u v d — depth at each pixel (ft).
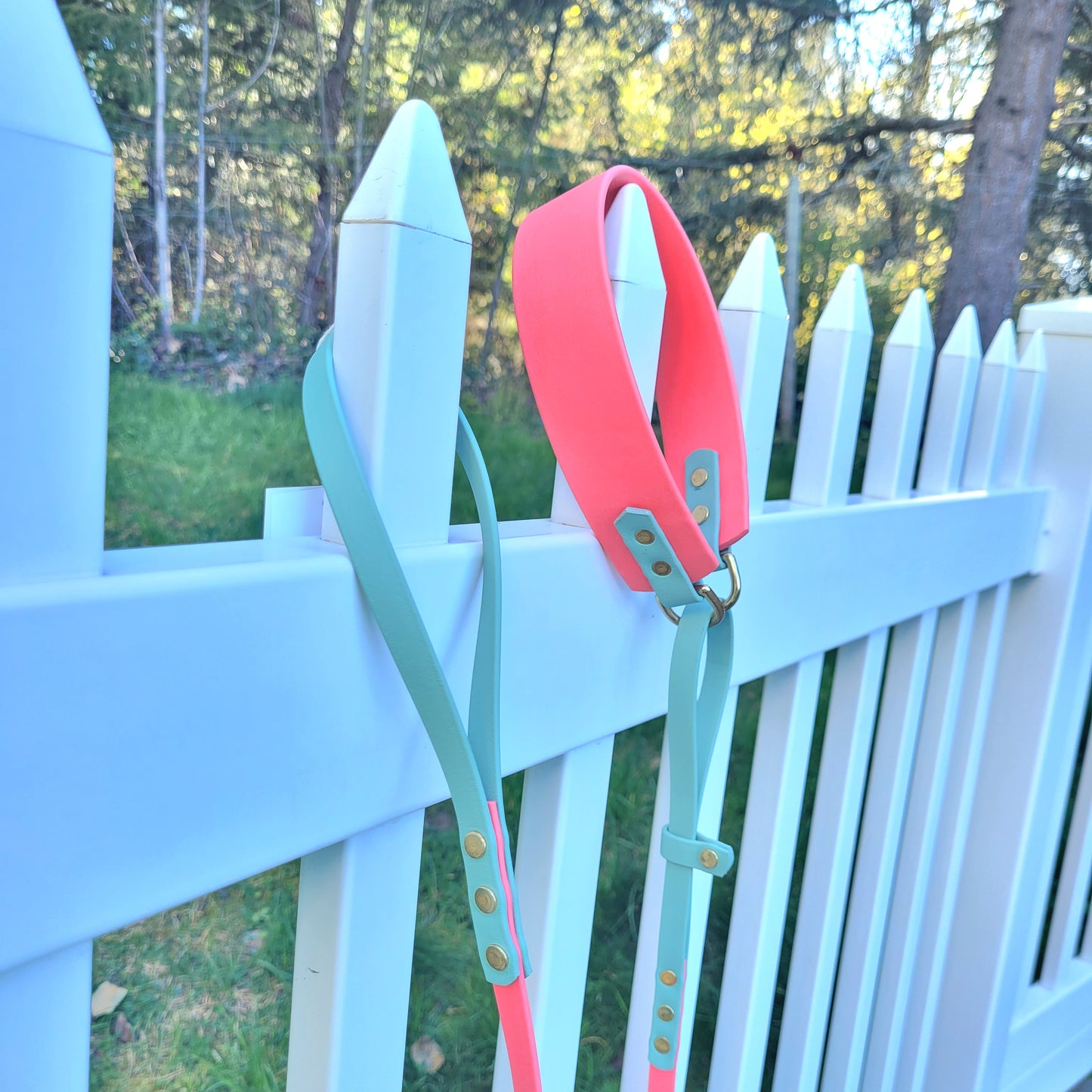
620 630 1.63
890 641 4.30
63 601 0.81
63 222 0.78
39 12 0.74
